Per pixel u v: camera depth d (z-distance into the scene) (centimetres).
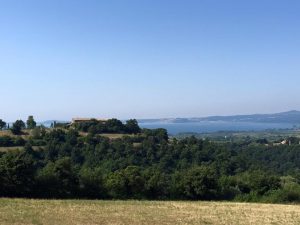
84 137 11619
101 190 7475
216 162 10650
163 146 11219
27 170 7000
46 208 4722
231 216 4631
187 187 7769
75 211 4553
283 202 7662
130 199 7419
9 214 4056
